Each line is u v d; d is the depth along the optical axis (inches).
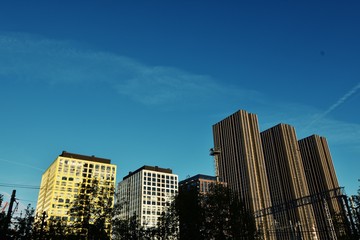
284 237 5093.5
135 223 2054.6
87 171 6973.4
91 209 1727.4
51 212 6166.3
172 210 2102.6
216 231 1913.1
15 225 1574.8
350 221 1753.2
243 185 7810.0
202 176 7554.1
